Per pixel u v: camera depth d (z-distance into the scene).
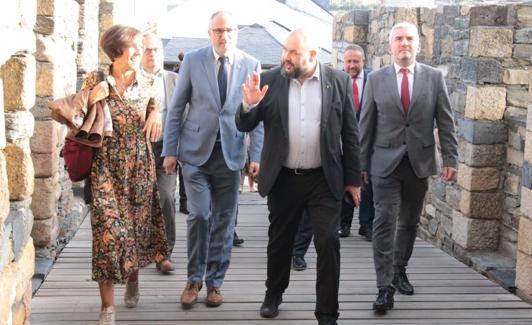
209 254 4.92
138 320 4.63
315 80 4.28
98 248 4.09
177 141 4.84
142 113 4.23
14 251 3.41
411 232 5.20
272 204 4.48
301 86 4.27
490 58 6.14
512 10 6.19
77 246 6.38
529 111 5.11
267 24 19.16
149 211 4.31
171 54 16.14
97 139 4.05
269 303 4.73
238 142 4.84
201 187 4.79
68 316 4.67
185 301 4.82
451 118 5.02
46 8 5.77
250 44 17.36
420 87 4.96
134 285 4.80
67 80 6.46
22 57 3.74
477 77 6.16
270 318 4.71
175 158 4.83
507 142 6.16
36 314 4.70
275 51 17.11
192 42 16.81
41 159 5.84
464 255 6.26
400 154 4.90
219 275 4.92
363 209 6.98
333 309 4.29
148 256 4.38
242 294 5.20
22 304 3.62
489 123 6.16
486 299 5.18
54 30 5.81
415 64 5.04
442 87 5.00
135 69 4.19
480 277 5.74
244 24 19.14
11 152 3.73
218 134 4.80
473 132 6.16
